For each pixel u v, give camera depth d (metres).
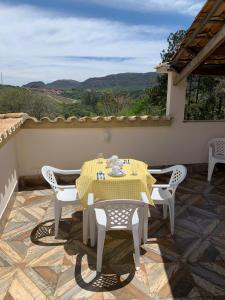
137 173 3.20
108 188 2.97
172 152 5.72
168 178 5.51
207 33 4.00
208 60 5.17
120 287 2.42
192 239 3.24
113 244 3.09
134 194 2.99
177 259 2.84
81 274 2.59
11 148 4.31
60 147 5.06
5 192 3.68
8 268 2.67
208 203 4.30
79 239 3.21
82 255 2.89
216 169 5.99
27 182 5.02
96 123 5.09
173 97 5.48
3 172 3.62
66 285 2.44
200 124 5.76
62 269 2.66
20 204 4.19
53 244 3.10
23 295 2.33
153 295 2.34
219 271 2.65
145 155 5.56
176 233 3.38
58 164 5.12
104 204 2.52
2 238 3.22
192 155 5.87
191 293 2.36
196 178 5.49
